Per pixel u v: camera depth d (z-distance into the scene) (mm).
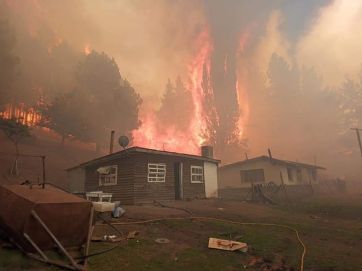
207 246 9297
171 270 7113
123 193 19094
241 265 7871
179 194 21156
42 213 6859
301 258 8516
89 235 7559
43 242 6965
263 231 11734
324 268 7793
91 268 6668
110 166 20469
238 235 10766
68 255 6641
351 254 9141
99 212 12250
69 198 7664
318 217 16844
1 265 6035
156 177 19844
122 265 7070
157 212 14781
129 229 10648
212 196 23875
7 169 26734
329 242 10664
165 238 9875
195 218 13375
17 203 7074
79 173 23781
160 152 19953
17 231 6805
